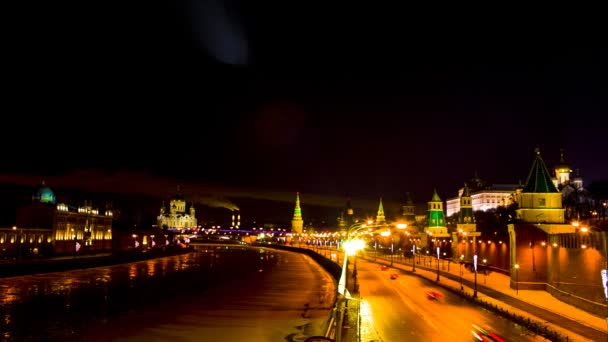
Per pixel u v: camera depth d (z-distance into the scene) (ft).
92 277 388.16
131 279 383.86
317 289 332.80
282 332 197.06
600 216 457.27
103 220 598.34
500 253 357.61
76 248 506.07
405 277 345.31
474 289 248.11
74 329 203.41
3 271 343.26
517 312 191.72
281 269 494.59
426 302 228.63
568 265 215.51
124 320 220.84
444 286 282.97
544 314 187.52
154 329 202.28
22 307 252.01
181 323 214.28
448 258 508.94
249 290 325.83
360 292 262.67
